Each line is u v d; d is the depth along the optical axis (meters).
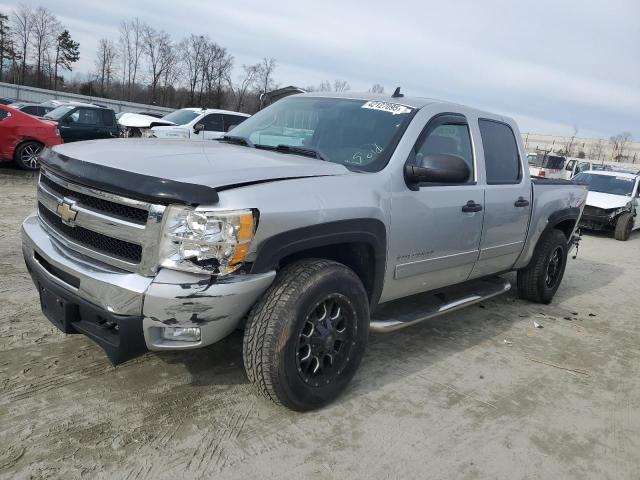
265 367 2.76
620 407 3.66
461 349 4.33
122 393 3.08
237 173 2.70
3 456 2.46
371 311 3.46
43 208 3.21
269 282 2.68
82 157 2.83
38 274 2.96
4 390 2.98
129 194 2.49
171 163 2.76
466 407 3.39
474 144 4.23
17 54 67.19
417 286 3.87
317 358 3.01
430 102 3.96
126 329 2.52
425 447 2.91
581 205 6.03
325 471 2.61
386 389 3.49
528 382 3.87
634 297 6.88
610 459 3.02
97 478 2.39
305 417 3.04
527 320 5.29
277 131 3.97
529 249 5.28
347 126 3.74
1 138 11.45
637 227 13.46
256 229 2.55
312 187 2.88
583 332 5.14
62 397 2.97
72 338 3.66
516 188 4.69
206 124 13.80
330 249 3.20
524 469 2.83
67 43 71.81
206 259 2.45
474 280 4.72
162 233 2.46
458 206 3.89
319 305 2.95
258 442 2.77
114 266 2.60
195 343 2.63
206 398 3.12
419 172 3.39
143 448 2.62
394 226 3.37
